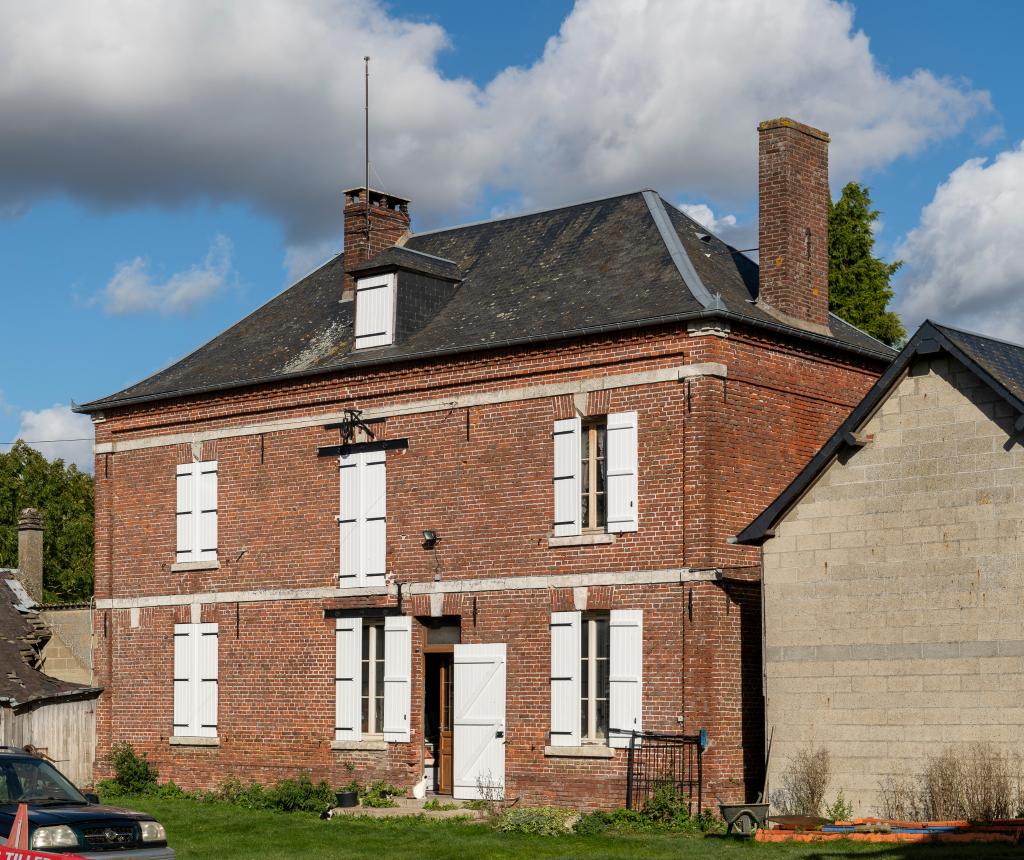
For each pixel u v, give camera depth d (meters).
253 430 27.88
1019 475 19.03
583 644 23.48
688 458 22.41
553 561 23.66
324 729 26.19
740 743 22.19
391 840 20.56
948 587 19.52
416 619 25.30
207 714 27.89
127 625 29.41
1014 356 20.52
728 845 18.98
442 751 25.27
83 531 50.47
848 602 20.39
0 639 30.28
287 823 22.73
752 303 24.69
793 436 23.81
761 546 21.34
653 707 22.34
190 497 28.67
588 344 23.59
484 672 24.12
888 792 19.70
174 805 25.86
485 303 26.20
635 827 21.36
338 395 26.66
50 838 14.73
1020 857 16.45
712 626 22.00
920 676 19.62
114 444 30.05
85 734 29.48
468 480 24.81
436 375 25.38
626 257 25.23
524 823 21.22
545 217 27.78
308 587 26.72
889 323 36.47
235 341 29.95
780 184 24.75
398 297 26.42
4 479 49.88
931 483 19.81
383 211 30.09
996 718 18.91
